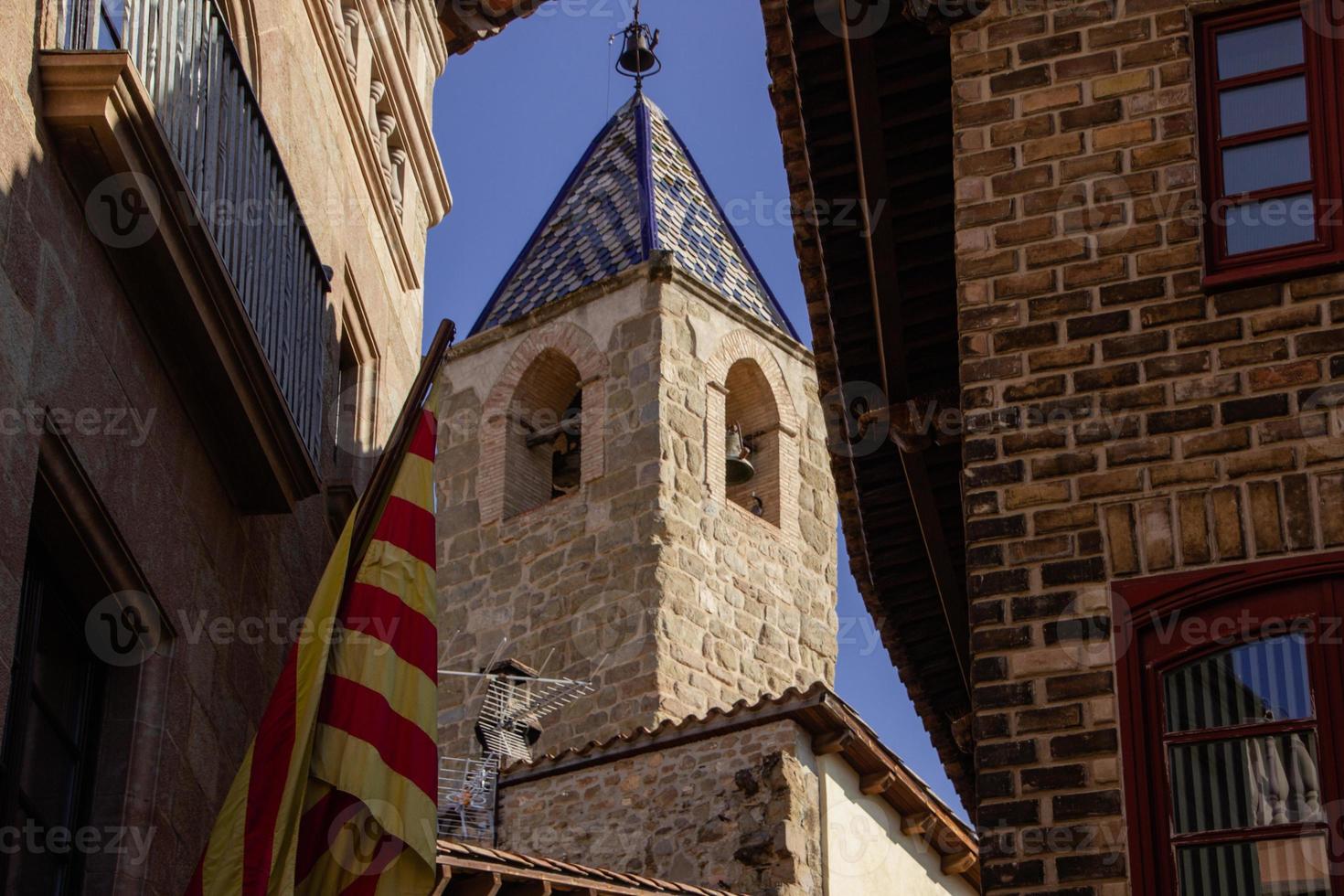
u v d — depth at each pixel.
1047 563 10.49
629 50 39.94
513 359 35.84
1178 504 10.45
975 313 11.09
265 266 12.62
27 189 9.73
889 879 23.14
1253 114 11.27
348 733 10.53
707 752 22.83
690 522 33.28
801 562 35.12
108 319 10.64
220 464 12.20
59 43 10.30
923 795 23.45
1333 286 10.72
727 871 21.97
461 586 34.38
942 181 12.53
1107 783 9.99
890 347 13.36
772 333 36.44
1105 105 11.39
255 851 10.05
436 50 17.94
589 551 33.22
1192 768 9.97
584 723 31.70
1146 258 11.01
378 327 15.95
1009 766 10.12
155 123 10.32
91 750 10.78
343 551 10.98
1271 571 10.18
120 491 10.63
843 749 22.58
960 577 14.73
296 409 13.26
